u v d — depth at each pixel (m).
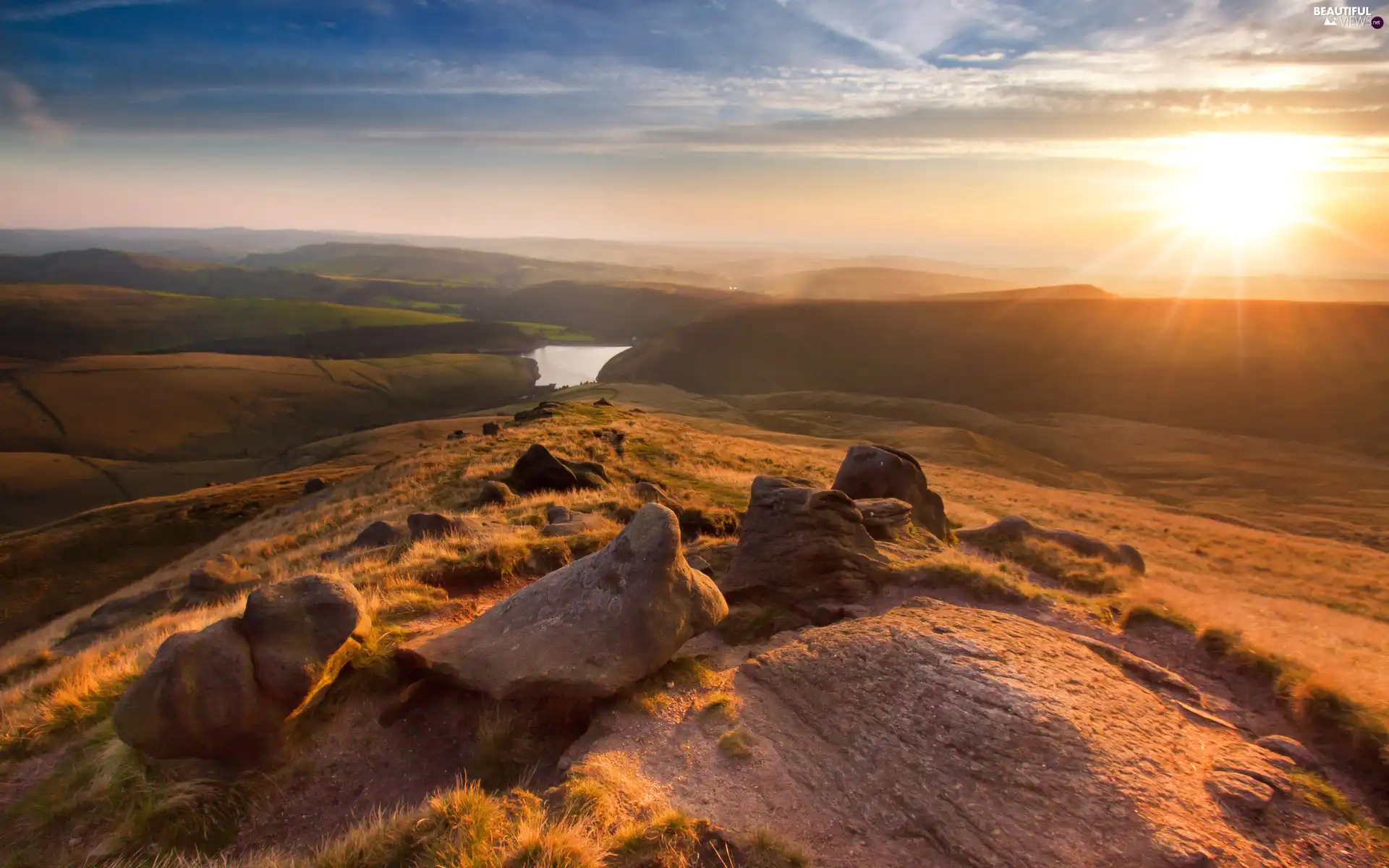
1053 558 18.00
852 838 6.50
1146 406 155.62
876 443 108.12
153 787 7.29
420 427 123.75
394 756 8.14
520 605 9.99
